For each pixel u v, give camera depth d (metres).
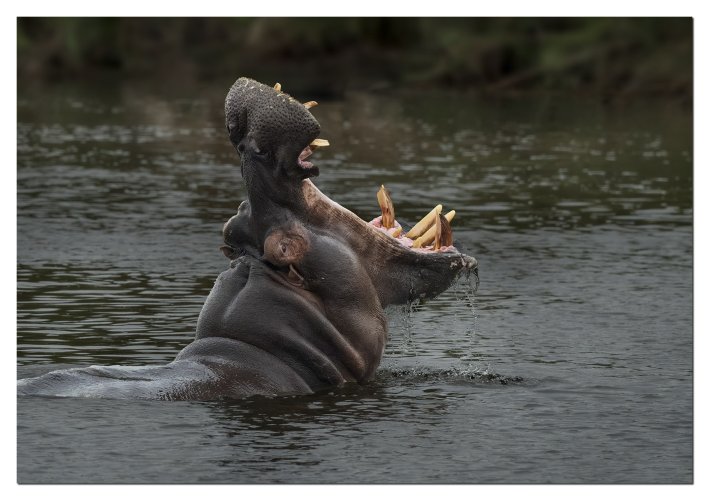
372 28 94.88
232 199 41.28
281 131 18.12
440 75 87.56
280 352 18.73
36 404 17.56
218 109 71.44
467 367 21.25
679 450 16.92
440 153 53.25
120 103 74.31
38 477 15.20
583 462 16.39
